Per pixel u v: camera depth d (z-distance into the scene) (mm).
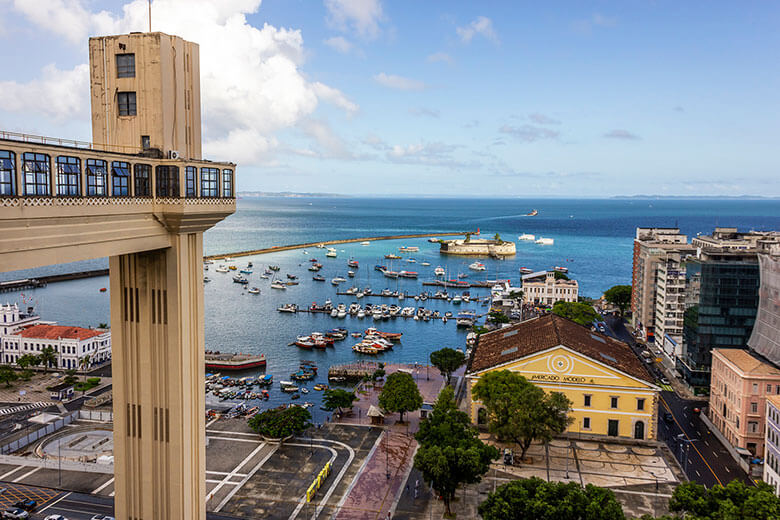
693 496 68750
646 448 111000
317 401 147250
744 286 140500
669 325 181625
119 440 61719
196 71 62219
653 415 113062
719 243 195000
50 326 177875
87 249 46906
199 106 63125
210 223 60750
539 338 127000
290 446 112125
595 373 114500
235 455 107562
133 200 51594
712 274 141750
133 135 57062
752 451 108812
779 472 91688
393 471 101688
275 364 184625
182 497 59750
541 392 102438
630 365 122938
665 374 164750
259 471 100938
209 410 133250
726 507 63188
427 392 150000
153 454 60375
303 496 92312
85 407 135625
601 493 68750
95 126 58344
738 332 142125
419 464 85188
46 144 42688
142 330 59000
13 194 39906
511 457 104312
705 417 127375
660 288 190250
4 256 39625
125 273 58969
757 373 107625
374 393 148375
